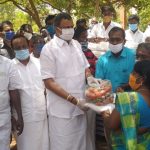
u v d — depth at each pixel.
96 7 10.73
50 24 6.73
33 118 4.27
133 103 2.79
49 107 4.25
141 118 2.81
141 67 2.86
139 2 12.32
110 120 2.92
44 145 4.38
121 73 4.39
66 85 4.10
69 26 4.02
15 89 3.91
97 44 5.91
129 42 6.88
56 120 4.21
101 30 6.46
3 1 14.53
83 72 4.20
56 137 4.26
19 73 4.21
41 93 4.33
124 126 2.79
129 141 2.77
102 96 3.86
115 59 4.43
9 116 3.89
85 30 4.91
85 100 4.02
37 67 4.34
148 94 2.84
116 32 4.31
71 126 4.20
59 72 4.07
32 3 13.10
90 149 4.52
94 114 4.56
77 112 4.19
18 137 4.33
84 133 4.31
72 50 4.14
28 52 4.25
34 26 16.33
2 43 5.64
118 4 13.17
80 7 13.13
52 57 4.03
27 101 4.23
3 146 3.86
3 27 6.88
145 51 4.18
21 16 19.86
